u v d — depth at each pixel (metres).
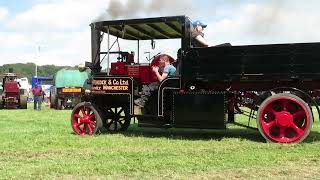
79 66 9.38
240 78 8.09
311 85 8.14
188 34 8.60
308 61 7.70
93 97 9.59
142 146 7.72
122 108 10.28
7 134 9.62
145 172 5.68
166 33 9.73
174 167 5.92
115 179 5.35
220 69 8.23
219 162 6.20
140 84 9.31
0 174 5.62
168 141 8.29
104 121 9.91
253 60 8.01
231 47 8.15
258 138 8.70
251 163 6.14
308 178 5.32
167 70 8.69
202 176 5.43
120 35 9.87
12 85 24.89
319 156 6.62
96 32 9.34
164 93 8.69
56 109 24.02
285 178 5.32
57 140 8.50
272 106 8.02
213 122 8.23
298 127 7.92
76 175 5.57
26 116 16.12
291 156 6.60
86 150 7.36
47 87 39.69
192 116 8.36
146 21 8.78
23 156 6.89
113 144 7.95
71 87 24.08
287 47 7.80
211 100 8.25
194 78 8.41
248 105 8.55
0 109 24.19
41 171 5.77
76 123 9.62
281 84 8.26
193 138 8.80
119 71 9.42
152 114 8.80
